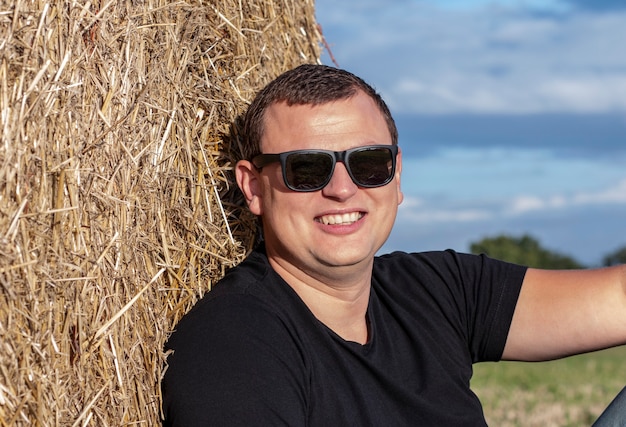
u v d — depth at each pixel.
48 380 2.79
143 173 3.36
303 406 3.22
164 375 3.32
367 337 3.63
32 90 2.78
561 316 3.78
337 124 3.49
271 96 3.57
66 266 2.90
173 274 3.53
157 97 3.50
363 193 3.50
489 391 10.70
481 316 3.85
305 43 4.95
